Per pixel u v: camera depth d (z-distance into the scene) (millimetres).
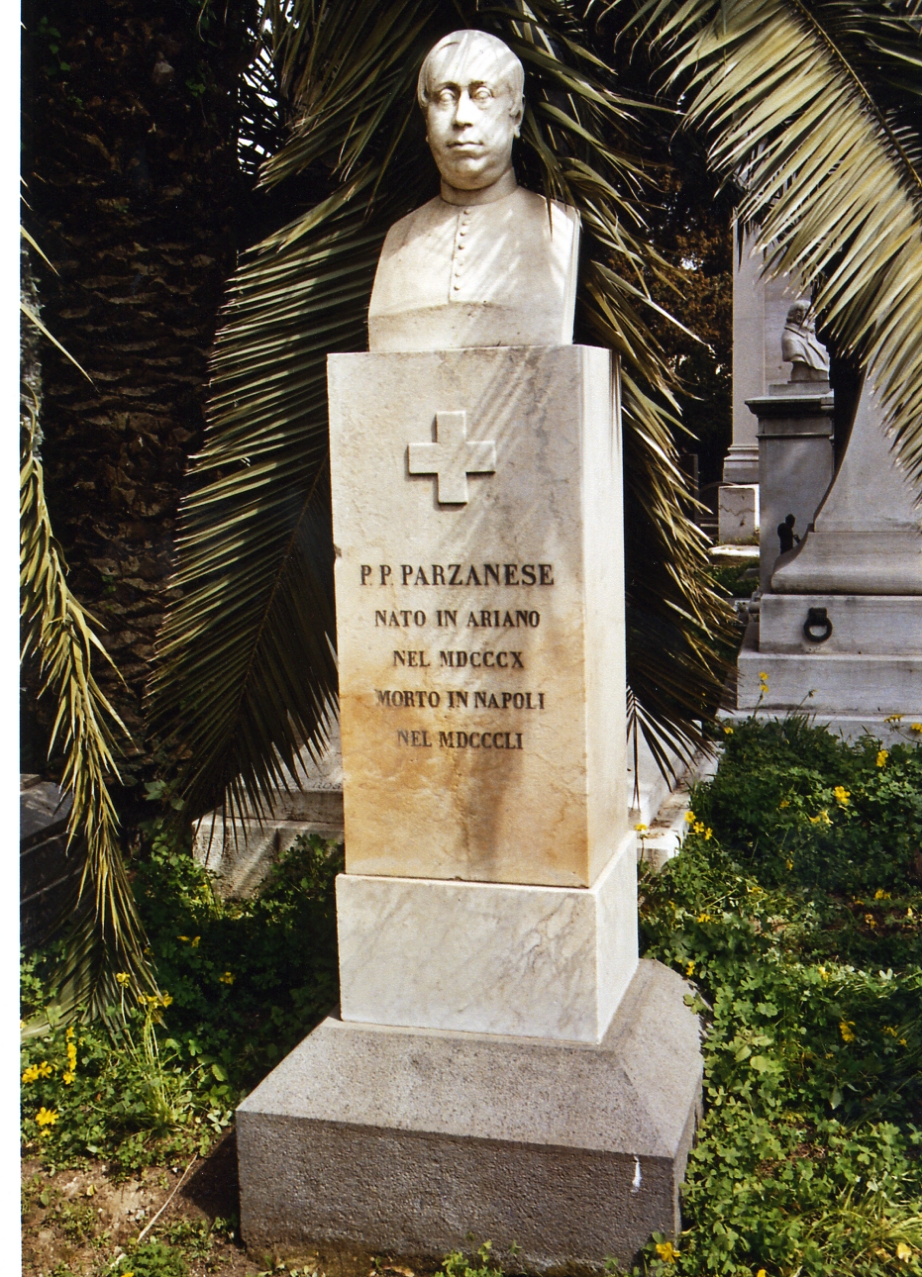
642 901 5008
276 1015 4297
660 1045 3465
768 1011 3992
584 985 3293
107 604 5828
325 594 4289
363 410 3402
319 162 5895
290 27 4109
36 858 4984
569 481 3250
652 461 4043
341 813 5570
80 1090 3945
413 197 4023
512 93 3479
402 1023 3467
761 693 7867
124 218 5688
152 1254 3295
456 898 3389
